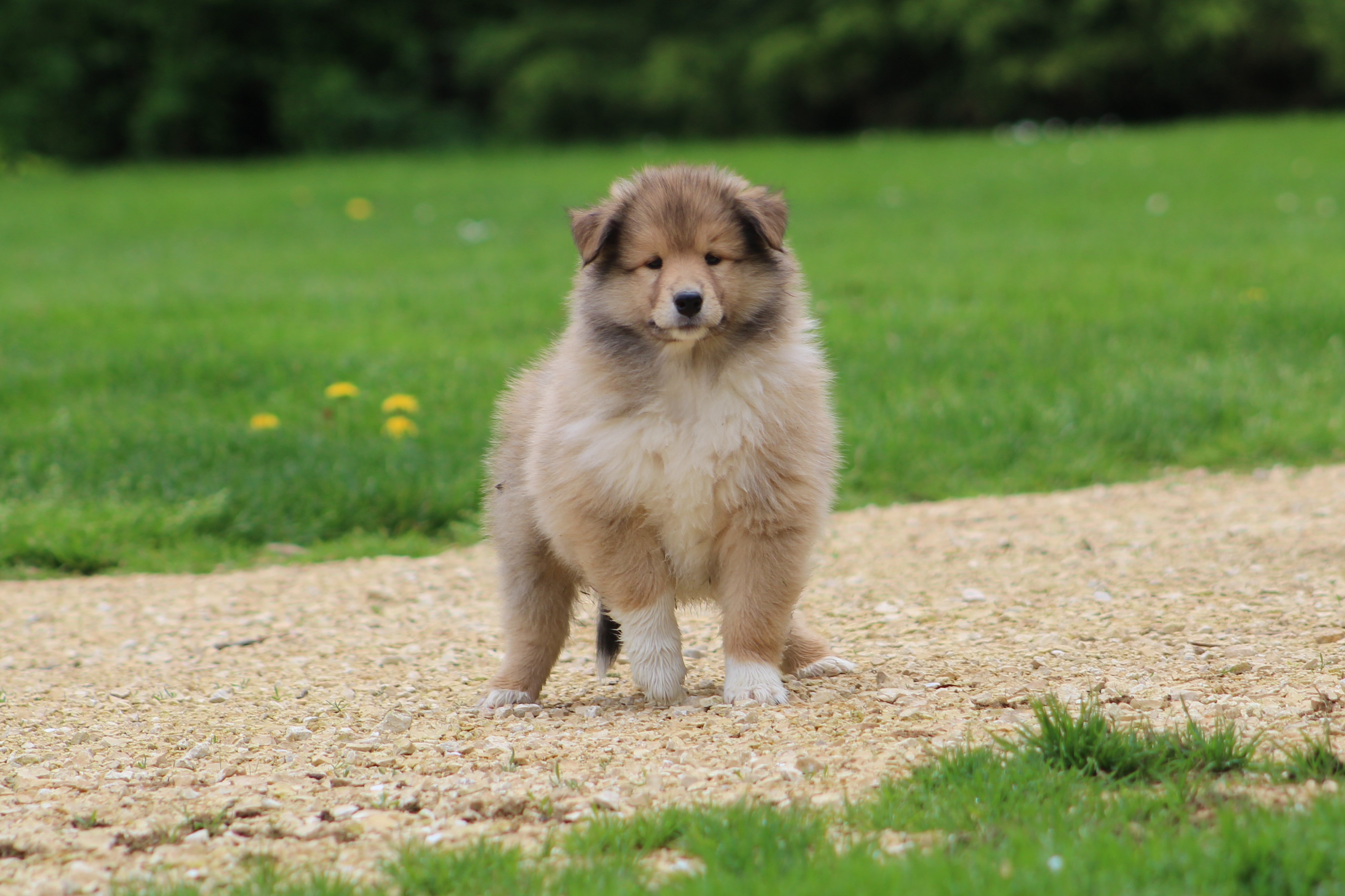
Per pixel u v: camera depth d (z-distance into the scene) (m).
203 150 52.06
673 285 6.06
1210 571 8.24
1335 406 12.81
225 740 6.07
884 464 11.87
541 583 6.84
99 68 51.06
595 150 45.44
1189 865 3.84
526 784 5.14
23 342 16.06
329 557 10.40
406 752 5.68
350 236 26.41
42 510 10.61
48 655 7.97
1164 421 12.49
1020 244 21.48
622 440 6.18
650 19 55.44
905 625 7.73
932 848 4.18
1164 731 5.08
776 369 6.33
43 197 35.19
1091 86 46.78
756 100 51.00
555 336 8.09
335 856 4.55
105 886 4.38
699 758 5.36
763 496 6.20
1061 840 4.09
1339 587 7.54
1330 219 22.38
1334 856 3.77
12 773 5.61
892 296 17.83
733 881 3.97
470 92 56.19
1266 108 48.34
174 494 11.21
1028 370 14.12
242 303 18.78
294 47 52.22
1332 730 5.09
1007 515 10.55
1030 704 5.59
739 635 6.34
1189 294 16.98
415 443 12.26
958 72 49.41
